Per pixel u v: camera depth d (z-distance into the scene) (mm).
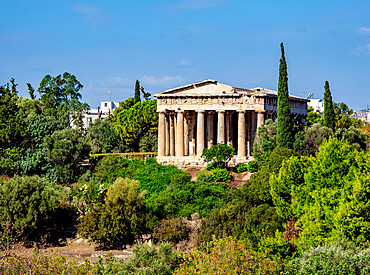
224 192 94375
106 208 86062
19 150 110250
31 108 141750
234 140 127062
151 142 146375
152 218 86875
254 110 117438
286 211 72875
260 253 57656
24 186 84688
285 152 86500
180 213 89500
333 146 67938
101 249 84500
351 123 151875
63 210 90688
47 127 115938
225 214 79875
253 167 107625
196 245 72500
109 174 107875
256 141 110562
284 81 105938
